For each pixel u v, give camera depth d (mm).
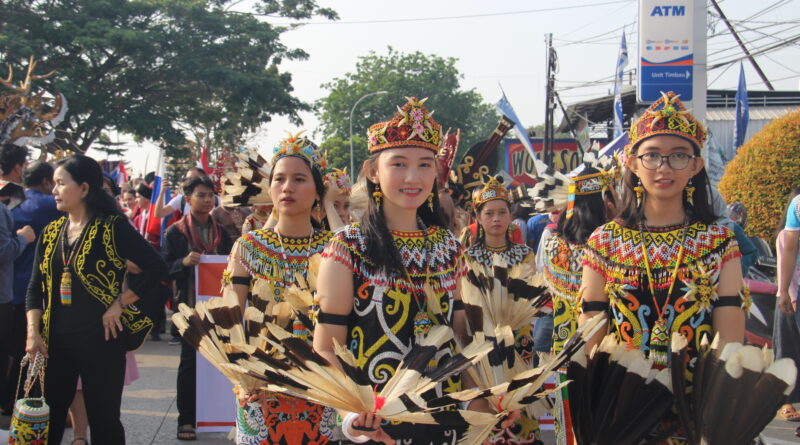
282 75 32344
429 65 61312
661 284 3004
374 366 2809
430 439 2822
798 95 23281
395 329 2822
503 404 2717
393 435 2828
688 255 3000
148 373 7914
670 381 2859
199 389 5719
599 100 26031
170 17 29672
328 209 4066
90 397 4262
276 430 3547
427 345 2703
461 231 6207
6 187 6051
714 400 2697
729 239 3018
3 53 26609
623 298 3039
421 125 2859
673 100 3062
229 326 3404
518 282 3135
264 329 3541
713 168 14828
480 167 7102
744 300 2975
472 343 2717
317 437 3578
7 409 5969
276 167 3873
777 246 6363
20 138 9727
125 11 29047
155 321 4465
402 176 2844
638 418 2873
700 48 11648
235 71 30188
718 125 22156
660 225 3102
